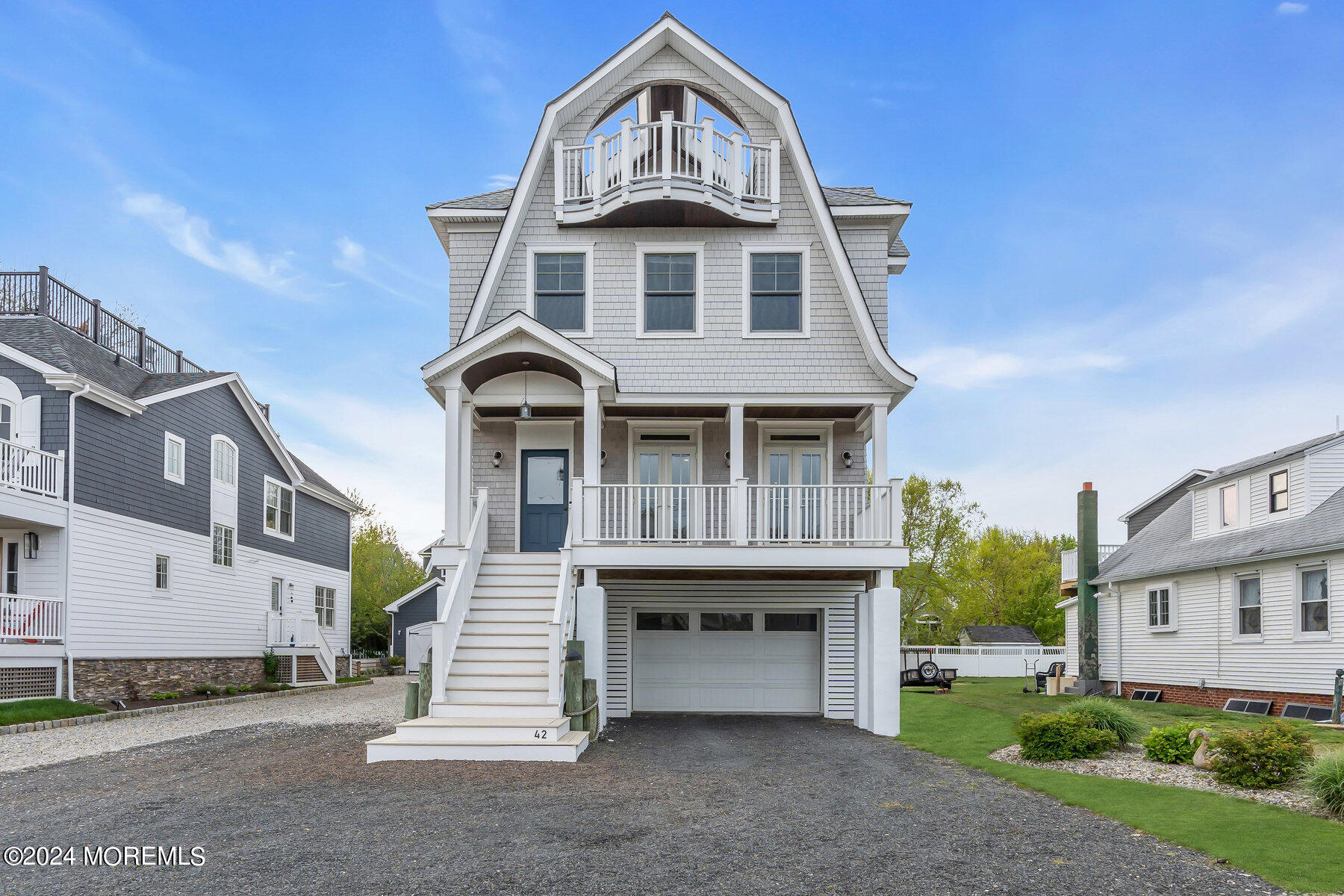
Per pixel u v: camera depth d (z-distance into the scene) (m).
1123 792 8.74
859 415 16.03
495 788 8.80
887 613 13.77
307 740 12.91
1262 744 9.05
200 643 23.78
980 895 5.68
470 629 12.74
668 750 11.57
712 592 16.55
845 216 15.98
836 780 9.48
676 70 15.80
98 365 20.91
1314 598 17.02
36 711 15.63
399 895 5.64
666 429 16.33
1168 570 21.55
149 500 21.38
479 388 14.67
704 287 15.66
